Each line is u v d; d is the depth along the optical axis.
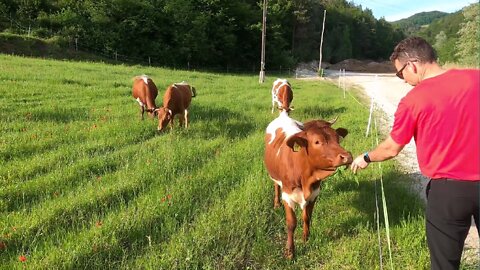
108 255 4.90
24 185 6.54
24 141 8.80
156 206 5.93
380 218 6.00
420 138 3.60
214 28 51.06
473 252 5.27
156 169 7.40
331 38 84.19
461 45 39.56
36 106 12.46
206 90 19.58
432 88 3.46
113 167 7.83
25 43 33.66
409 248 5.18
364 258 5.05
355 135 11.05
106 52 41.78
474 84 3.36
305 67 67.50
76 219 5.66
